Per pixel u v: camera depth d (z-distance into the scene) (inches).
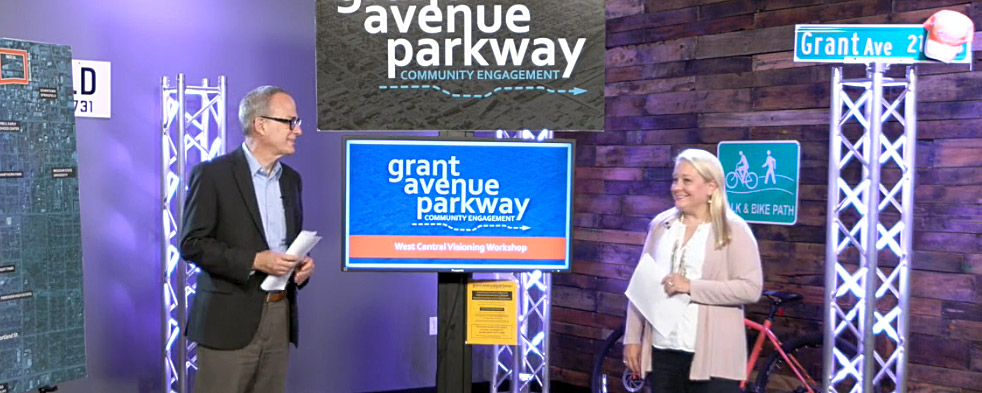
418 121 105.3
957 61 144.5
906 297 159.5
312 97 212.7
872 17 176.2
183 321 185.5
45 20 181.3
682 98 204.2
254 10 205.2
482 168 104.5
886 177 177.6
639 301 119.0
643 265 119.0
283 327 124.7
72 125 126.0
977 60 165.2
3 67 117.2
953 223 169.3
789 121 188.2
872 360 160.1
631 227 212.5
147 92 194.4
